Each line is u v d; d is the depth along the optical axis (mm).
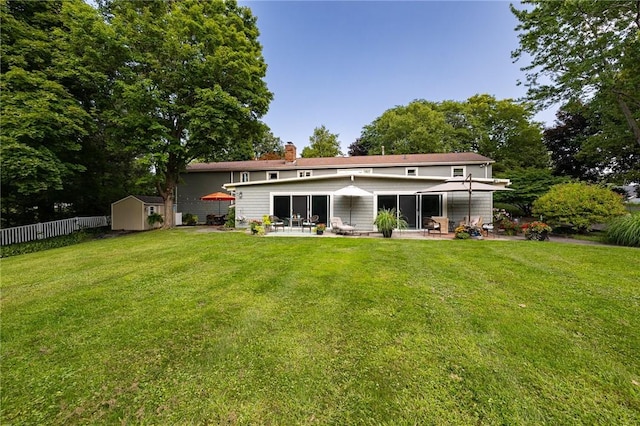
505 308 3910
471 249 8180
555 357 2752
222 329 3457
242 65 14383
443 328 3361
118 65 13406
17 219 15578
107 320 3783
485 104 27938
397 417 2086
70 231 15203
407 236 11664
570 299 4199
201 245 9477
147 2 14422
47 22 13102
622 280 5027
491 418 2051
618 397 2232
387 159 20500
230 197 17859
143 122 13430
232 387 2438
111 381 2561
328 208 14531
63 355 2979
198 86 14555
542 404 2168
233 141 16422
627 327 3336
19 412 2219
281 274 5742
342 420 2082
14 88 11047
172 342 3188
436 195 13617
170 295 4684
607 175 19344
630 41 10492
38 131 10836
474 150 29719
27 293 4973
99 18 12492
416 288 4777
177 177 17094
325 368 2652
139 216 17391
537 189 16672
